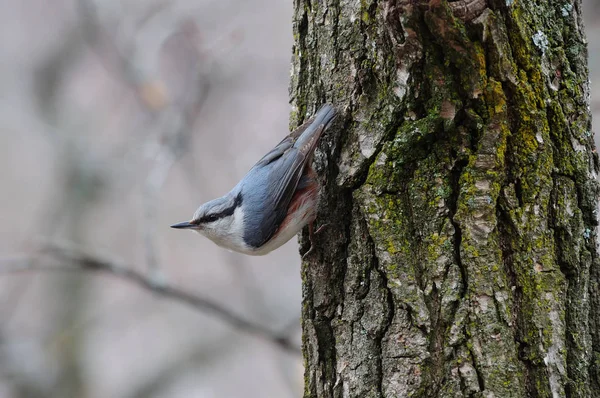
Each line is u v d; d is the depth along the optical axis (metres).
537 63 6.85
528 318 6.65
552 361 6.59
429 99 6.96
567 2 7.17
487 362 6.54
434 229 6.93
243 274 17.53
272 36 19.69
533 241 6.76
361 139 7.43
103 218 19.42
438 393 6.68
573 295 6.86
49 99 20.28
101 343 19.31
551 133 6.95
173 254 20.73
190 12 16.84
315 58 8.08
